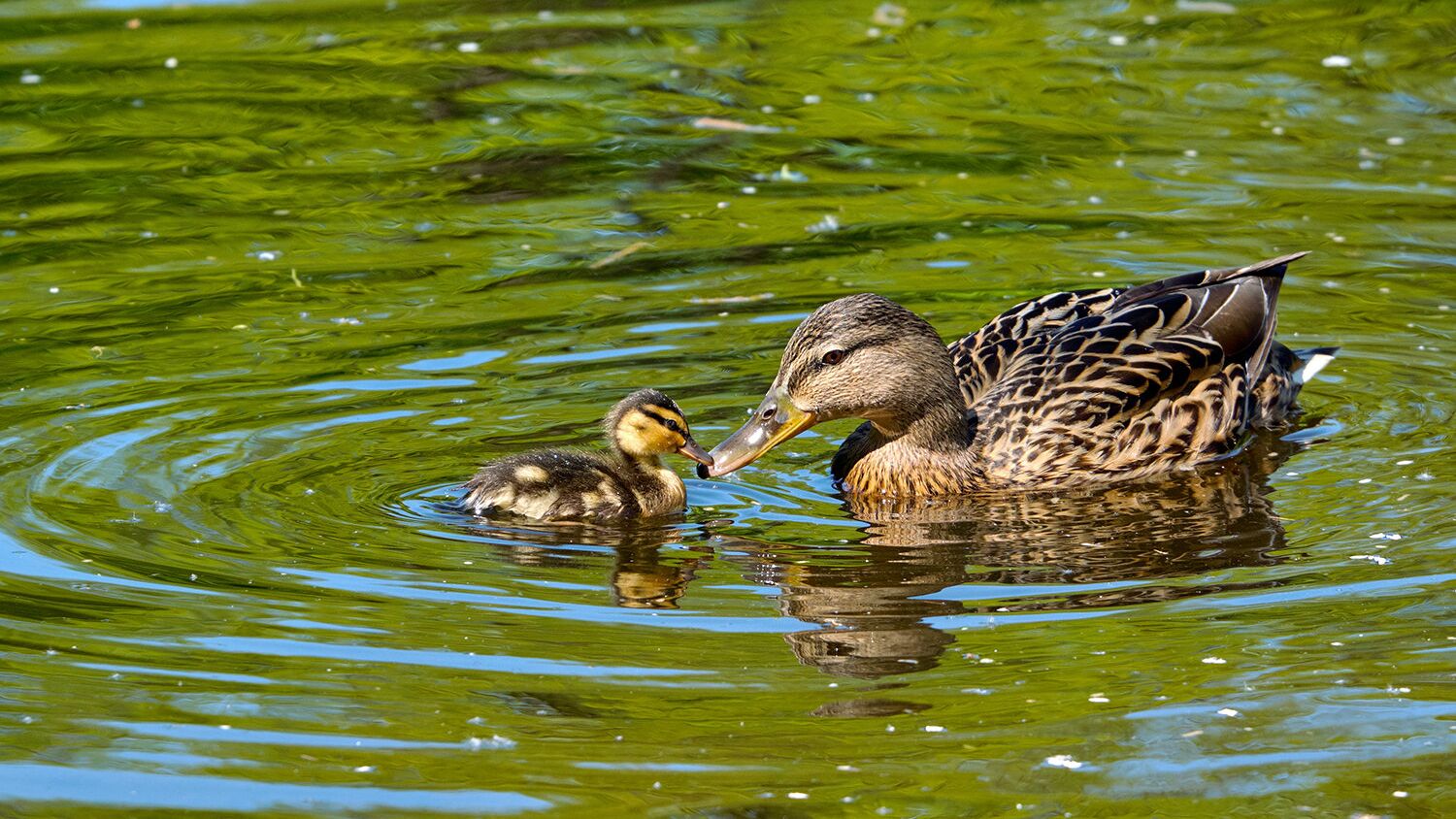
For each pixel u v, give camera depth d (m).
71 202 18.70
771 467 13.84
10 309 15.90
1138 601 10.75
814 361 13.10
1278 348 14.38
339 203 18.70
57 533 11.59
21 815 8.46
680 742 9.13
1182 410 13.41
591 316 15.73
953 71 22.33
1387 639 10.05
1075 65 22.30
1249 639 10.13
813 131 20.48
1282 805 8.46
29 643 10.09
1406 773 8.70
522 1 25.16
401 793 8.66
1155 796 8.59
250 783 8.72
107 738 9.12
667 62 22.88
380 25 24.42
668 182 19.19
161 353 14.91
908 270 16.70
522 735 9.20
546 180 19.31
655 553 11.73
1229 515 12.24
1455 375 14.42
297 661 9.93
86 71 22.61
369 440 13.32
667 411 12.62
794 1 25.30
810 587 11.12
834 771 8.84
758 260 17.02
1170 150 19.50
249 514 12.02
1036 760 8.91
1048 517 12.46
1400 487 12.42
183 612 10.52
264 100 21.69
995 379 13.95
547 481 12.27
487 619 10.55
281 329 15.46
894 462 13.10
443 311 15.85
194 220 18.22
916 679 9.76
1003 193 18.52
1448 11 23.45
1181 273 16.44
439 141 20.44
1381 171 18.70
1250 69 21.94
